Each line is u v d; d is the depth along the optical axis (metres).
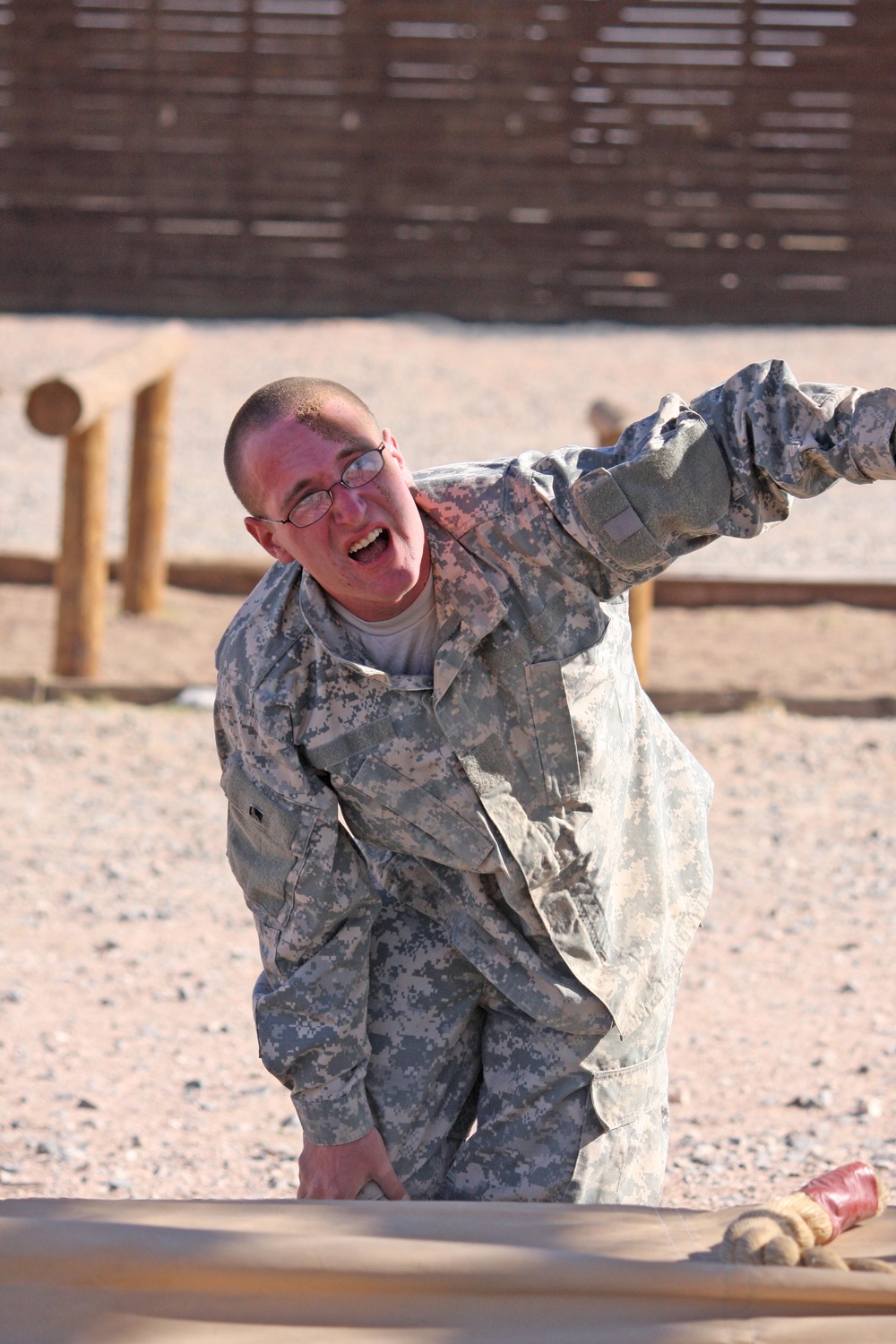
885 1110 7.81
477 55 33.22
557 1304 3.46
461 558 4.71
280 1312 3.49
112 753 13.45
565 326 33.84
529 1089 5.03
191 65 33.41
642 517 4.66
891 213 33.66
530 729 4.78
